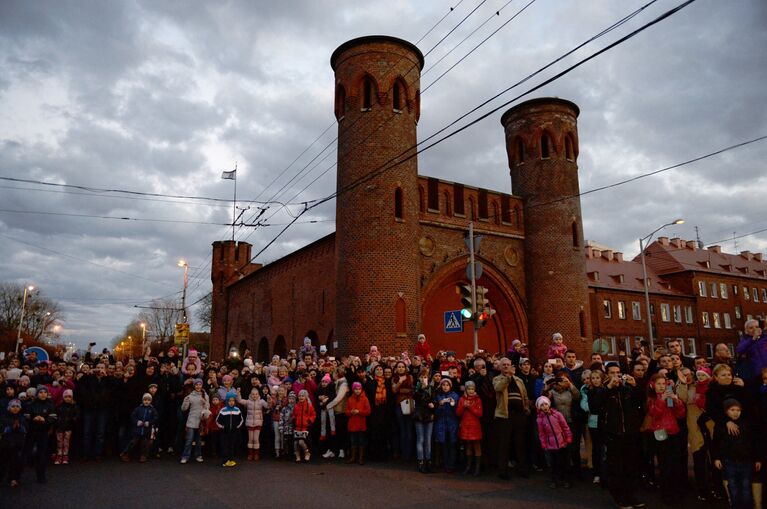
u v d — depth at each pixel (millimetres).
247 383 15477
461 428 11680
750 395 8484
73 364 15820
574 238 32375
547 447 10438
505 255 31469
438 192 29547
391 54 27297
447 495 9867
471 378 12781
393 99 27328
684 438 9953
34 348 17594
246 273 55156
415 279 26234
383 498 9625
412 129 27578
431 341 29172
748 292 67188
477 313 17844
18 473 10758
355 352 24641
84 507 9062
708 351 60625
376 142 26359
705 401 8914
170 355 16828
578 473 11164
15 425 10781
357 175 26266
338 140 27906
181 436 14469
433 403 11898
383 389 13422
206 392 14594
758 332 9555
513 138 33906
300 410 13562
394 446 13695
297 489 10297
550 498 9695
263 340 44000
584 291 31797
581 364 12711
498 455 11391
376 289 25016
